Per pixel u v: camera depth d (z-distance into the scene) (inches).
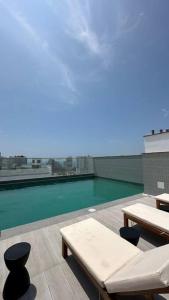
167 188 191.2
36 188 372.8
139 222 99.9
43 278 70.6
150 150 377.1
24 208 239.0
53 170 445.7
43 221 128.3
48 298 60.9
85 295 62.0
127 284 42.8
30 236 105.6
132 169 380.2
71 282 68.3
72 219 131.8
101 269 53.0
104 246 65.3
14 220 194.7
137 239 77.5
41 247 93.4
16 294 60.7
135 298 57.0
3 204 258.7
